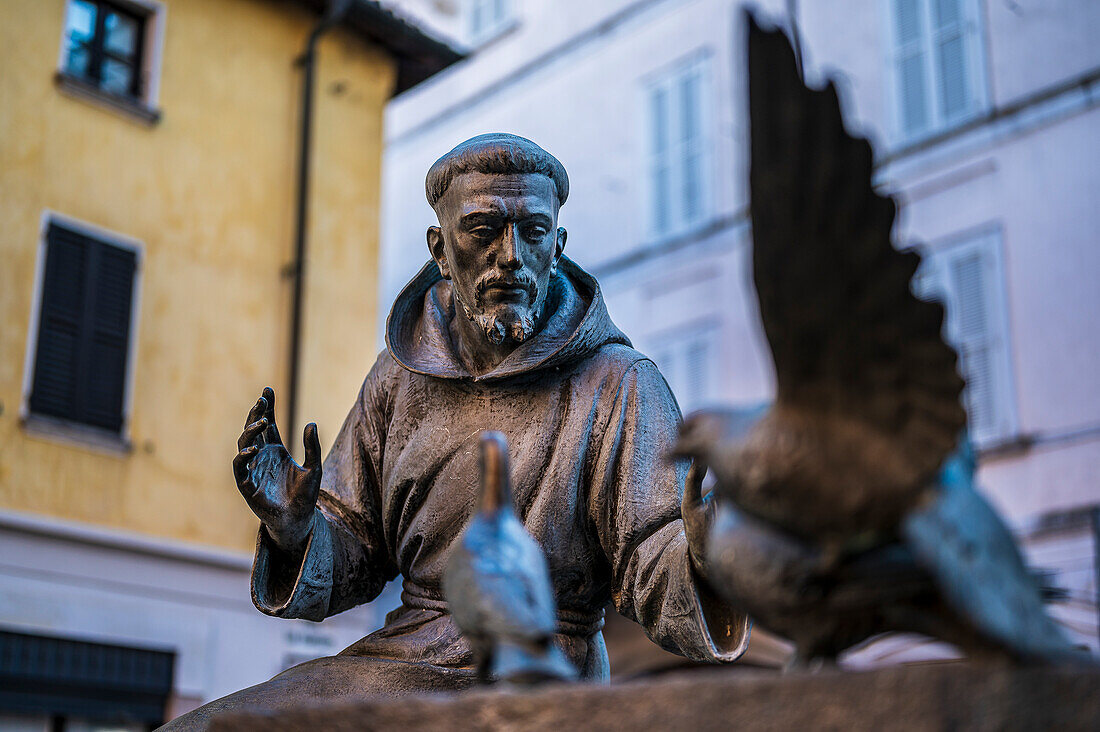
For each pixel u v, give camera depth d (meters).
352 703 1.73
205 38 13.30
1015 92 14.82
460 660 2.50
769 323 1.51
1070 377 13.73
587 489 2.58
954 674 1.40
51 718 10.95
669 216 16.98
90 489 11.55
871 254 1.49
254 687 2.45
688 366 16.30
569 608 2.59
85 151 12.24
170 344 12.38
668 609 2.35
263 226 13.27
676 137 17.19
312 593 2.57
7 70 11.92
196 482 12.21
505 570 1.74
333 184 13.73
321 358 13.20
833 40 16.09
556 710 1.59
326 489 2.78
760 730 1.47
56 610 11.07
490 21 19.14
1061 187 14.31
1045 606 1.51
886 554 1.52
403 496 2.68
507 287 2.52
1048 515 13.39
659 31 17.67
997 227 14.55
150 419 12.09
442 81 19.34
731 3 17.08
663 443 2.57
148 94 12.83
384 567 2.78
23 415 11.33
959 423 1.47
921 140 15.22
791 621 1.58
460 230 2.52
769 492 1.51
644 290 16.89
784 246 1.50
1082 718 1.34
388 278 19.11
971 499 1.48
